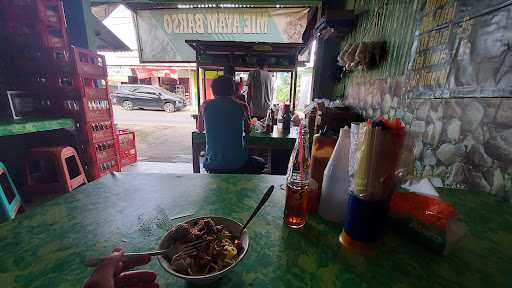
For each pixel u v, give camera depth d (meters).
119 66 11.16
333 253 0.58
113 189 0.91
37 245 0.58
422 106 1.21
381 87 1.75
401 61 1.46
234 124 1.90
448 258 0.56
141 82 13.61
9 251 0.56
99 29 3.37
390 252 0.58
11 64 2.62
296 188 0.68
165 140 5.76
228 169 1.98
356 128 0.60
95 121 3.01
